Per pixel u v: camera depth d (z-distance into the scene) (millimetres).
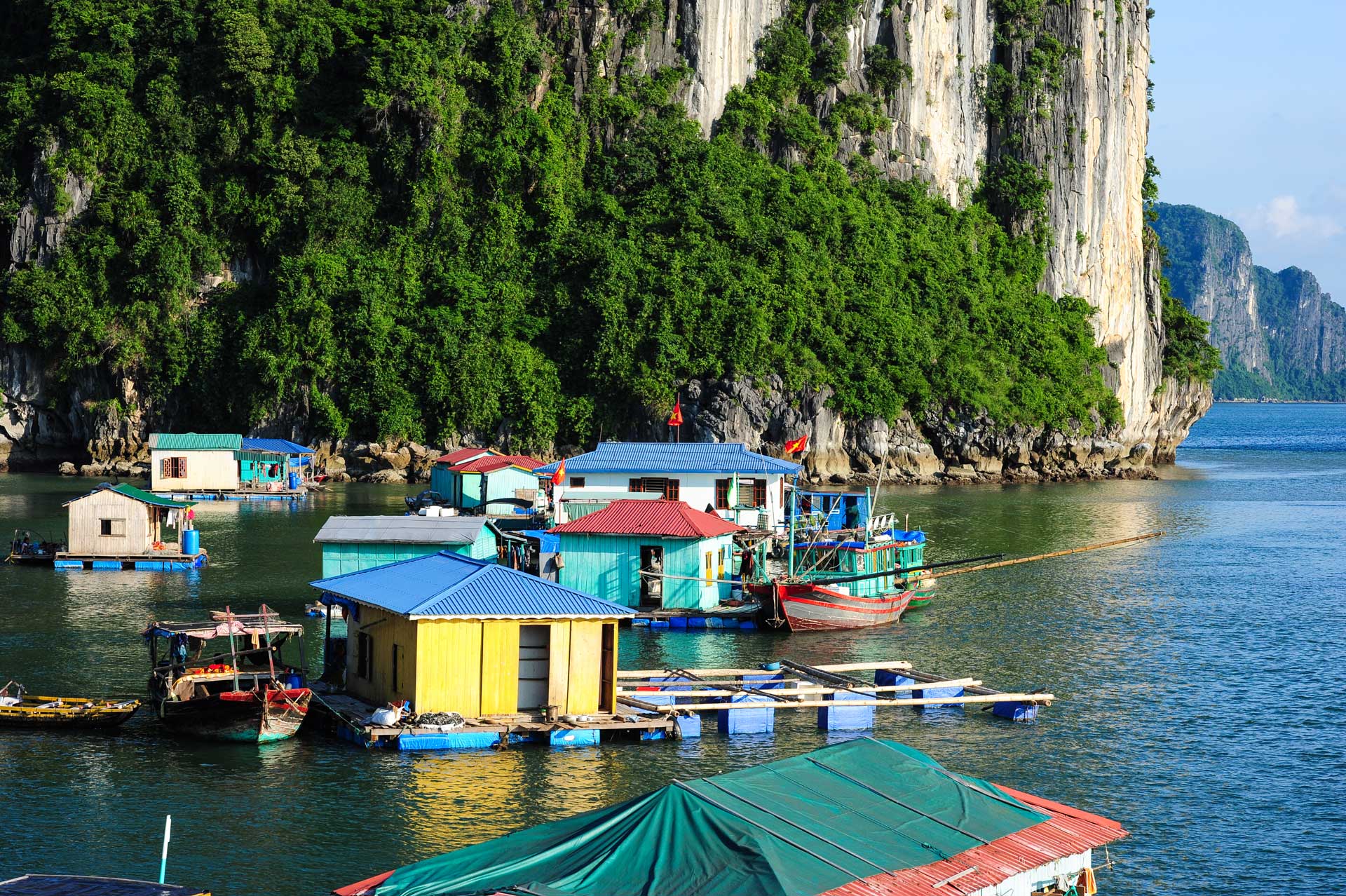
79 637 76375
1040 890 33562
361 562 78750
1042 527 147625
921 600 96188
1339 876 44688
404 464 198000
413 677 55656
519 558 94625
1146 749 58656
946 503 176000
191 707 55156
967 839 32281
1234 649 81062
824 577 88250
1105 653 79500
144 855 44000
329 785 50562
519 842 31656
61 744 55781
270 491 163000
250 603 87312
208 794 49594
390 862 43469
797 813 31875
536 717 56812
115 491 104125
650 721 56812
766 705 59000
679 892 28344
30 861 43312
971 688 66500
